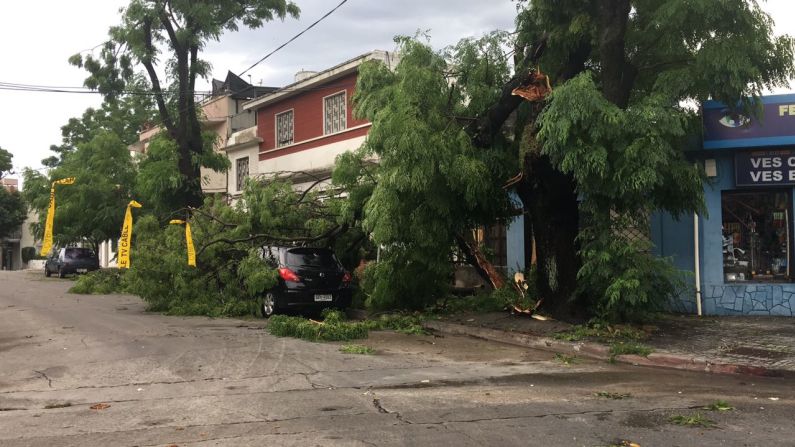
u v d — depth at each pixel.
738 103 11.07
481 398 6.74
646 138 9.09
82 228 28.31
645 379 7.82
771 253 12.77
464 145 10.95
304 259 13.73
